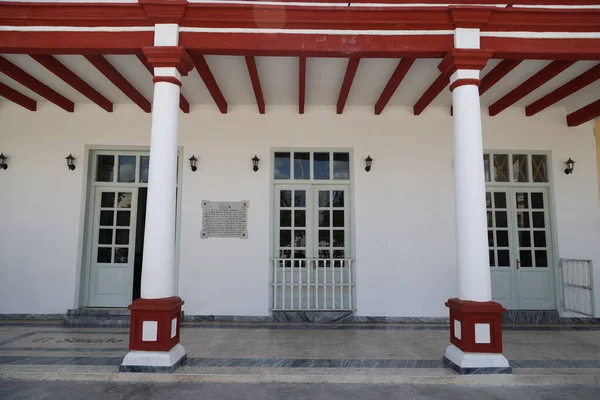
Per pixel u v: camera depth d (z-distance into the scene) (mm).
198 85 6219
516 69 5539
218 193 6863
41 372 3971
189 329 5996
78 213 6773
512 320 6715
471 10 4270
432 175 6941
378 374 3994
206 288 6688
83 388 3742
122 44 4383
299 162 7082
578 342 5340
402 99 6723
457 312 4207
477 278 4102
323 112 7051
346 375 3979
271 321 6609
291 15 4371
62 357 4504
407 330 6016
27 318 6605
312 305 6742
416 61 5375
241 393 3670
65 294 6629
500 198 7074
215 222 6805
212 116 7000
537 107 6770
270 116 7023
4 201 6746
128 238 6961
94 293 6836
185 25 4391
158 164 4211
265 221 6828
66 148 6891
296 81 6055
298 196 7027
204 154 6934
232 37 4398
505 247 6961
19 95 6504
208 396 3590
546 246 6980
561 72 5637
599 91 6258
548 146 7059
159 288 4105
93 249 6918
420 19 4379
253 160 6883
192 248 6750
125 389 3729
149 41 4383
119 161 7113
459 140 4309
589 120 6836
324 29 4441
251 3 4289
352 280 6762
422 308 6699
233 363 4328
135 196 7027
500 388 3836
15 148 6848
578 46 4406
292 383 3938
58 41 4359
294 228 6953
